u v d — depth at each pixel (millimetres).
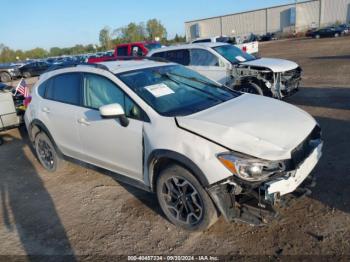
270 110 3441
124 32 87188
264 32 64688
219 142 2814
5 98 6723
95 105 3951
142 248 3109
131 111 3500
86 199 4184
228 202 2828
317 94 8594
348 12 54812
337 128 5680
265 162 2684
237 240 3057
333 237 2934
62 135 4492
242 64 7582
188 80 4156
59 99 4520
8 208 4188
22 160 5945
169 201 3318
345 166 4195
